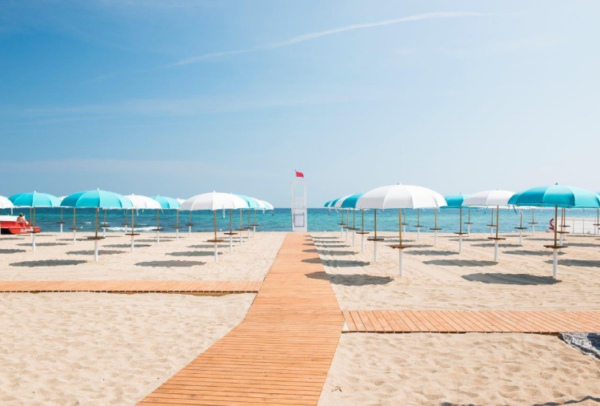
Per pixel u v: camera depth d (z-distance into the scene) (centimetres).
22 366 436
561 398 361
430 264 1196
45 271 1060
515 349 479
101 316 631
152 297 755
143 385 390
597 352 458
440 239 2048
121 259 1297
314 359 436
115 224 4478
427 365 436
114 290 786
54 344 505
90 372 421
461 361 445
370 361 446
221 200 1125
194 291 786
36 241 1927
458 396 367
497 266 1156
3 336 535
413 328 547
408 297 761
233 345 481
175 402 340
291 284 859
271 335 519
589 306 691
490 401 357
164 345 502
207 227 4131
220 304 705
